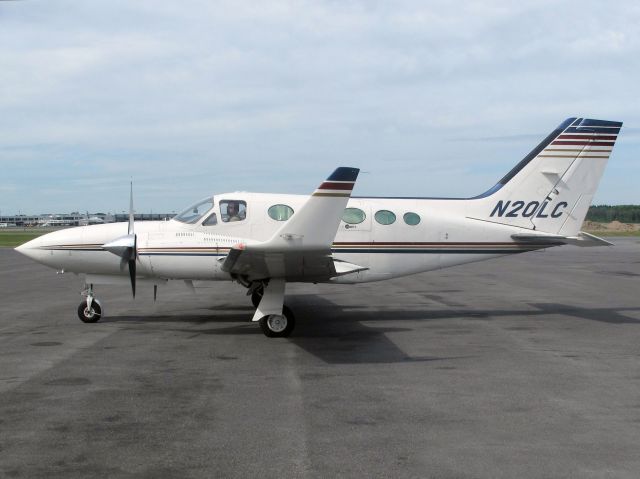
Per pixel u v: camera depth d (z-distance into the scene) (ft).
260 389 21.75
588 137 41.34
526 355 27.73
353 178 29.27
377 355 27.78
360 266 38.81
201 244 35.35
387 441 16.40
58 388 21.81
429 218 39.52
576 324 36.50
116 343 30.55
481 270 78.43
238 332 33.94
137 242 35.37
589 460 15.07
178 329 34.83
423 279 66.08
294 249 29.07
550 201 41.47
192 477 14.01
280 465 14.71
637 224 339.98
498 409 19.38
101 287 58.34
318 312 41.63
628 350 28.86
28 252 36.63
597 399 20.54
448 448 15.89
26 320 37.99
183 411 19.07
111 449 15.74
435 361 26.48
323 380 23.11
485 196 41.27
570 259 101.09
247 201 36.68
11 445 16.03
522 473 14.28
